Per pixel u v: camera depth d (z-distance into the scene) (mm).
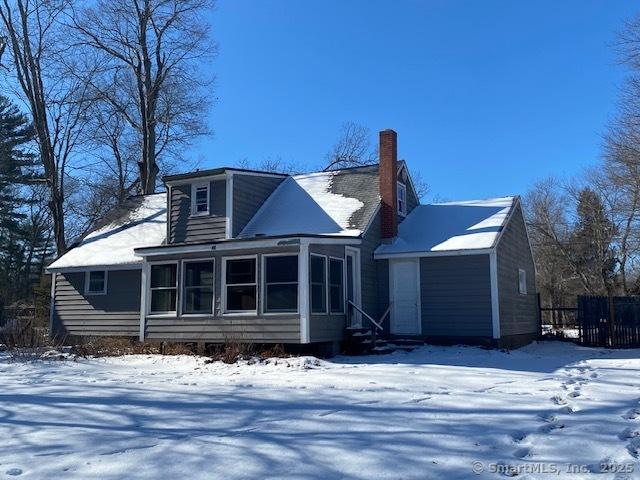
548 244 42594
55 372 13727
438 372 12320
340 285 17625
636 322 21484
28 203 48750
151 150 30109
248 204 20750
